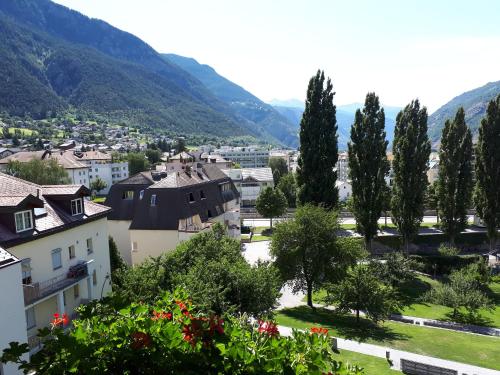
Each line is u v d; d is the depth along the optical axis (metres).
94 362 6.14
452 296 38.09
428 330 33.44
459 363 25.80
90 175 142.00
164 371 6.39
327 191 56.53
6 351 6.48
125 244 49.50
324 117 55.91
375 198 55.66
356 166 55.72
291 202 94.06
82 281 27.11
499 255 61.06
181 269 27.03
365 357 26.12
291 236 38.78
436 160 140.50
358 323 34.00
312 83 55.66
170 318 7.64
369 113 54.72
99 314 7.50
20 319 18.44
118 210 49.75
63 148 199.62
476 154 61.38
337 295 33.44
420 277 53.44
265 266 29.48
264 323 8.43
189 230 41.59
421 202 57.25
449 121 61.72
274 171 131.50
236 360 6.46
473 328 35.56
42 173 82.62
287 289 45.62
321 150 56.00
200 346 6.61
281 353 6.74
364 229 56.28
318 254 38.06
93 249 29.11
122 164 149.88
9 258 18.20
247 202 103.12
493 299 44.94
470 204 64.25
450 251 58.03
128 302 7.56
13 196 22.05
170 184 44.72
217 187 54.03
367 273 34.50
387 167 67.19
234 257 30.19
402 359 23.92
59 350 6.27
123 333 6.56
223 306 21.55
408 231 57.62
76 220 26.67
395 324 35.09
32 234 22.33
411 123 55.75
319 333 8.31
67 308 25.86
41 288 22.98
